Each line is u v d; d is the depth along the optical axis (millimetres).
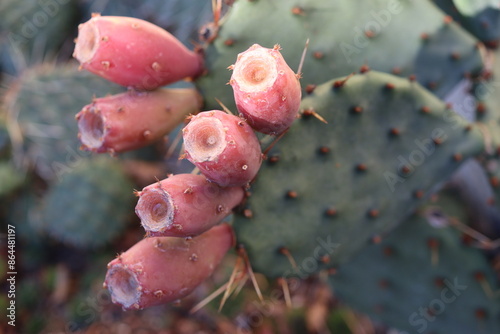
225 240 261
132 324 530
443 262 371
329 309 493
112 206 523
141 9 498
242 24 292
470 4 364
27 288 550
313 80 302
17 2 559
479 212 398
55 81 515
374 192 296
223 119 217
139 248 233
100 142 253
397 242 373
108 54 248
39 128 521
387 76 293
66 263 568
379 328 478
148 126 259
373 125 291
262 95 217
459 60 340
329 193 283
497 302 371
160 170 544
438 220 381
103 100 254
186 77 285
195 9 479
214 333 514
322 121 277
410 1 332
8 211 562
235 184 227
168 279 233
